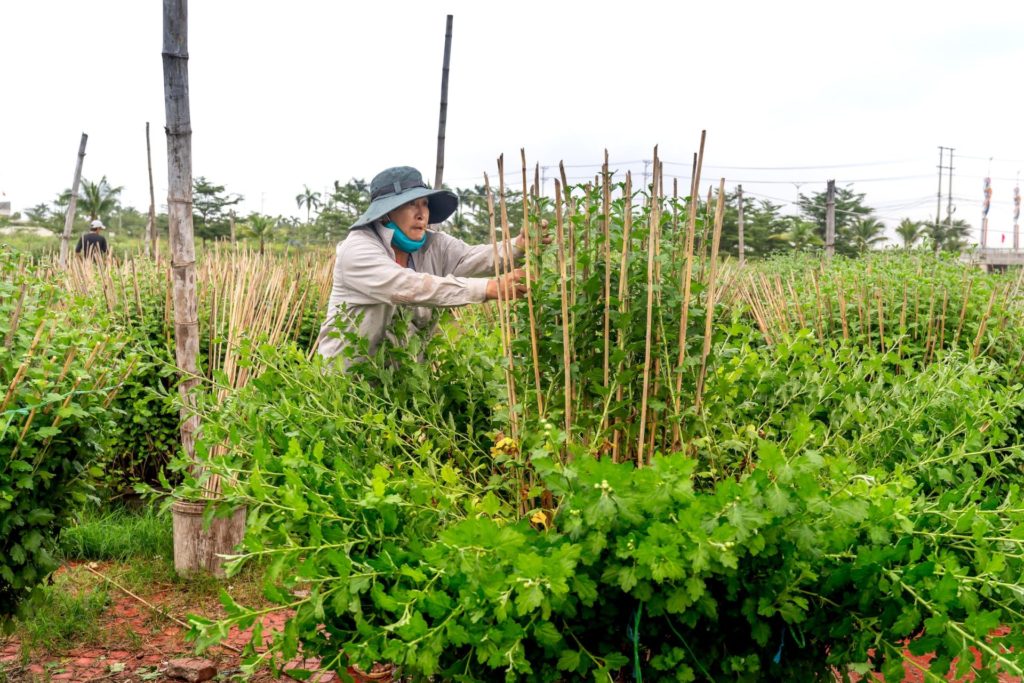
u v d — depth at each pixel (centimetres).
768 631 201
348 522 218
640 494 191
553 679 208
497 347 317
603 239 241
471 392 300
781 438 292
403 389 298
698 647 211
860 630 202
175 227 462
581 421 248
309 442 267
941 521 212
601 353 249
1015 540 199
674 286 248
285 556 206
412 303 317
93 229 1179
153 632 427
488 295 301
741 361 293
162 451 602
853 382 289
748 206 3912
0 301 353
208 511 229
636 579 187
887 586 194
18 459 317
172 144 457
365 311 336
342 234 3638
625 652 217
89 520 561
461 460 281
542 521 238
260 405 276
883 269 650
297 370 298
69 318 375
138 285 614
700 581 183
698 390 248
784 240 3794
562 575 181
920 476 263
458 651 214
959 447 264
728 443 255
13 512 319
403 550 216
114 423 366
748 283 612
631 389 246
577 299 249
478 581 192
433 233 373
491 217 263
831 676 223
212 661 395
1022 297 554
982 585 199
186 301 466
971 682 227
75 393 324
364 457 270
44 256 582
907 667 351
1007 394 273
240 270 572
